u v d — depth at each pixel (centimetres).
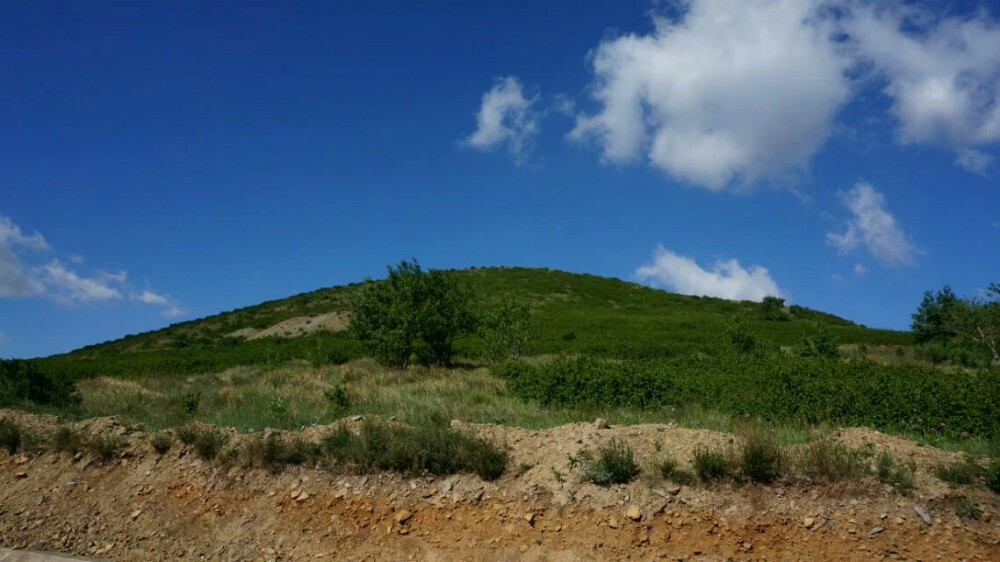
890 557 609
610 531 671
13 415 1077
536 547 670
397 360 2561
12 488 884
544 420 1134
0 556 741
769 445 734
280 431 939
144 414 1258
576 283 7612
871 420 1105
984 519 636
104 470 901
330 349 3098
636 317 5434
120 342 5500
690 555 636
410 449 809
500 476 777
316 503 780
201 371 2805
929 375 1555
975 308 2761
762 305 6075
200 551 737
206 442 884
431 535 711
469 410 1237
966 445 925
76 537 784
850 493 677
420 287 2606
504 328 2677
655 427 852
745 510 673
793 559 620
